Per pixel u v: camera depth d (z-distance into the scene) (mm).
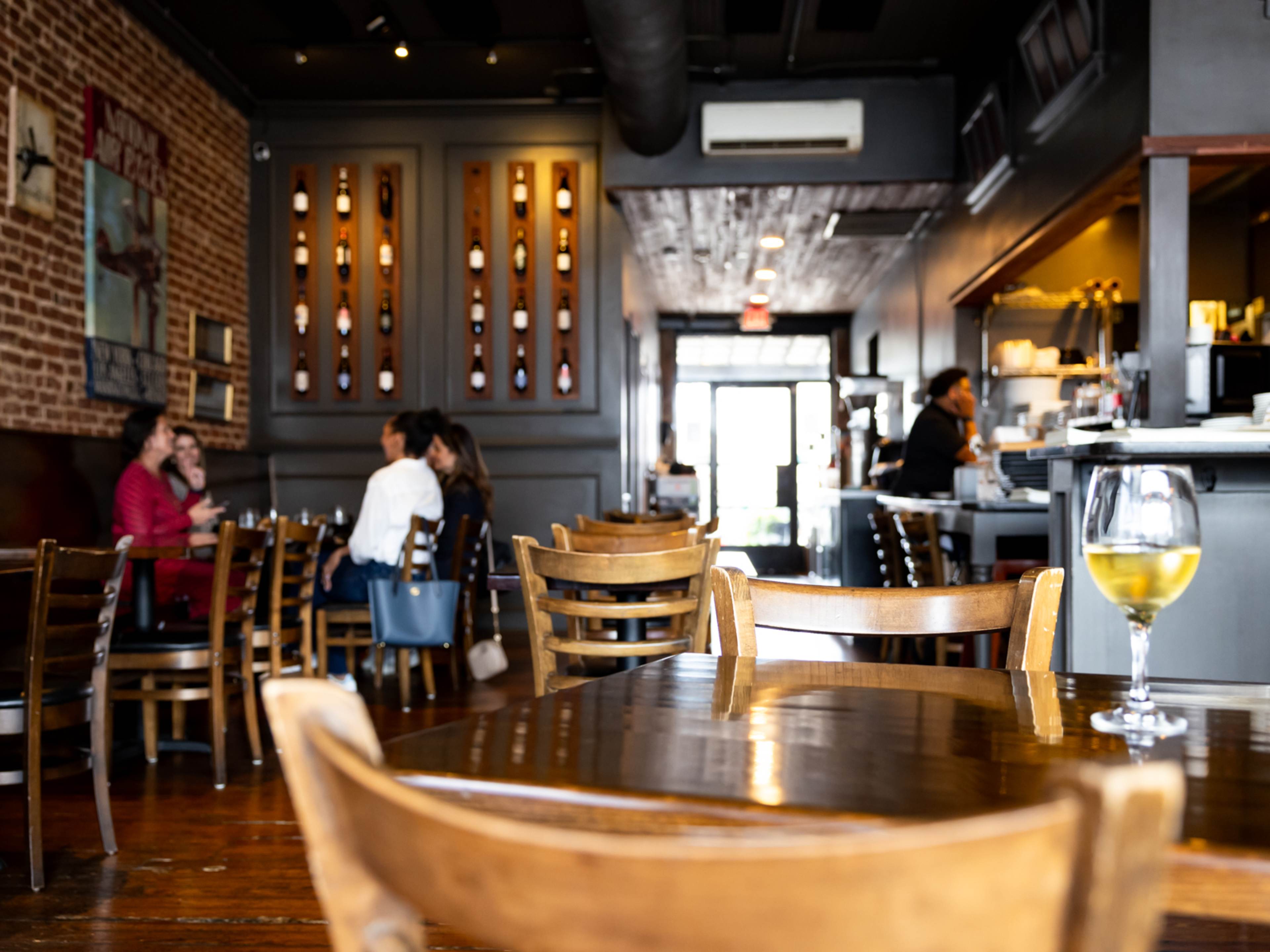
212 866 2629
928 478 6207
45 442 4750
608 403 7547
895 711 971
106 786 2729
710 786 696
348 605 4867
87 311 5285
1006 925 366
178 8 6031
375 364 7562
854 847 359
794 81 7250
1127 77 4578
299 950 2137
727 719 931
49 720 2559
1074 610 3078
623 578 2428
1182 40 4363
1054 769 381
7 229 4656
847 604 1496
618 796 676
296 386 7539
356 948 481
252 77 7066
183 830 2920
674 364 13430
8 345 4664
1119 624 3064
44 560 2490
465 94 7379
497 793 703
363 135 7570
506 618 7488
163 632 3664
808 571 14016
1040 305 7207
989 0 5910
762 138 7027
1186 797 682
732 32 6426
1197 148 4363
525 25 6270
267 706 486
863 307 12148
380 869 459
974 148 6770
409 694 4574
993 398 7469
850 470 10875
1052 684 1127
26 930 2236
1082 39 4965
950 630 1470
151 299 5918
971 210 6984
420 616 4449
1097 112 4910
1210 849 575
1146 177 4477
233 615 3600
